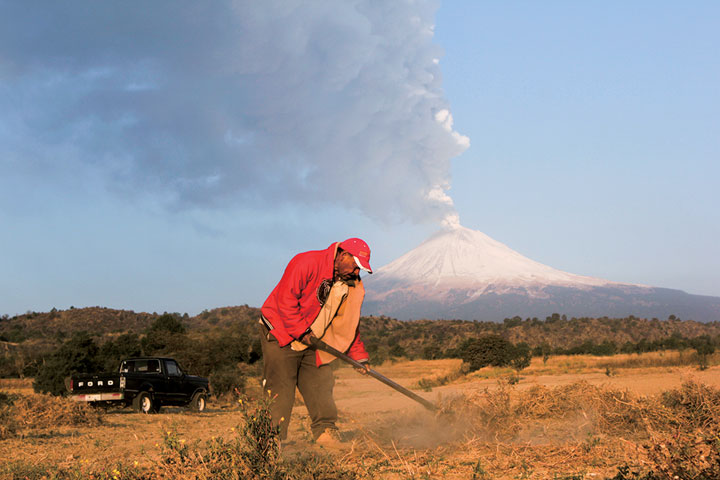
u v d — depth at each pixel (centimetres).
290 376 567
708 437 354
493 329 13700
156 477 383
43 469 518
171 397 1711
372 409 1388
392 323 14062
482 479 391
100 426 1118
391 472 426
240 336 3697
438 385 2781
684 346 5366
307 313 568
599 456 443
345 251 573
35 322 11506
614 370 2762
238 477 358
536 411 728
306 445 569
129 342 3181
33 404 1101
